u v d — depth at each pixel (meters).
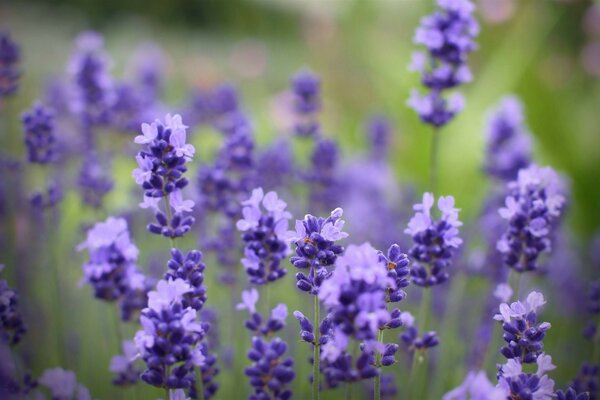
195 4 1.99
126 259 0.41
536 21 1.35
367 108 1.41
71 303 0.59
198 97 0.74
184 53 1.70
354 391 0.49
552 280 0.67
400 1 1.39
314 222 0.39
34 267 0.61
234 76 1.52
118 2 1.96
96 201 0.57
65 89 0.77
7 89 0.58
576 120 1.14
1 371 0.42
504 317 0.39
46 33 1.68
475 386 0.37
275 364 0.39
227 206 0.52
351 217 0.72
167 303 0.37
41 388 0.51
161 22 1.96
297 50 1.70
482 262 0.57
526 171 0.43
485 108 1.02
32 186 0.68
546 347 0.62
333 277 0.35
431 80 0.53
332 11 1.51
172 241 0.40
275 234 0.41
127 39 1.72
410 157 1.02
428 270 0.43
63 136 0.69
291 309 0.60
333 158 0.61
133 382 0.44
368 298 0.35
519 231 0.43
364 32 1.34
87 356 0.55
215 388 0.41
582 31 1.62
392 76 1.08
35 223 0.61
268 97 1.44
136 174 0.40
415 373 0.46
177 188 0.40
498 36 1.37
